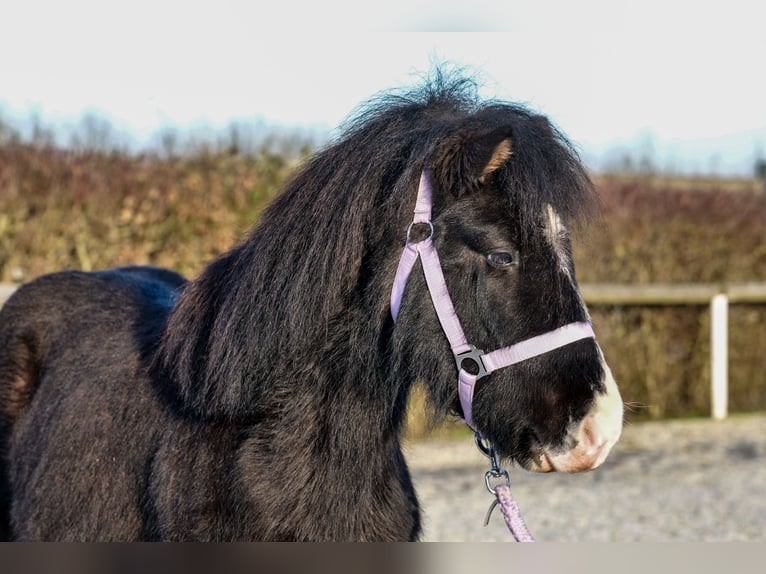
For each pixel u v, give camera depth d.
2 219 6.05
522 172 1.97
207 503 2.06
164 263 6.48
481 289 1.99
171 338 2.24
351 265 2.07
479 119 2.09
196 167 6.75
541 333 1.96
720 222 8.57
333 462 2.08
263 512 2.03
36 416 2.57
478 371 2.00
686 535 4.70
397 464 2.26
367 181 2.08
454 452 6.75
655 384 8.22
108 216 6.29
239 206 6.70
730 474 6.19
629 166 10.93
